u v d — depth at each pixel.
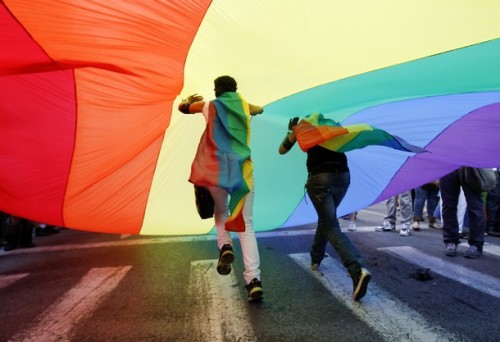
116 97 3.15
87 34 2.44
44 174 3.61
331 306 2.94
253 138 4.47
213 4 2.38
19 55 2.59
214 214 3.06
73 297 3.37
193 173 2.66
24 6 2.16
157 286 3.58
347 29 2.71
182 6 2.36
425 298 3.10
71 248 5.69
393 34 2.77
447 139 4.23
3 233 5.80
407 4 2.41
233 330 2.56
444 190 4.58
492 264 4.13
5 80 2.86
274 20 2.58
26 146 3.34
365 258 4.41
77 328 2.69
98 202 4.14
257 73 3.39
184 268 4.20
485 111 3.75
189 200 4.50
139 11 2.33
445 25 2.63
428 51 2.96
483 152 4.12
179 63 2.99
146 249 5.36
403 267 4.02
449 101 3.76
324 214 3.14
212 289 3.43
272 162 4.65
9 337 2.60
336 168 3.21
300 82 3.58
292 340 2.39
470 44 2.82
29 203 3.84
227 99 2.86
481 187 4.33
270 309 2.91
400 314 2.77
